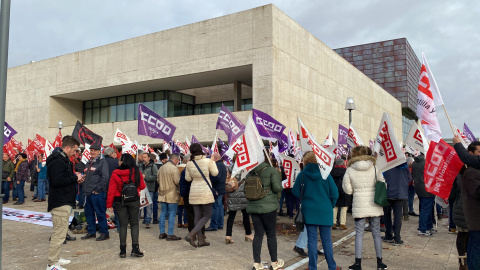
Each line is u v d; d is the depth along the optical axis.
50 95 32.16
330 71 30.16
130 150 10.98
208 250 6.84
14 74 35.03
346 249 7.08
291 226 9.59
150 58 26.73
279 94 22.31
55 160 5.18
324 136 28.31
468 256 4.52
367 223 9.86
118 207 6.25
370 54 67.88
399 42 65.75
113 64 28.50
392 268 5.70
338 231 8.95
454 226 8.64
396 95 64.75
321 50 28.64
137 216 6.36
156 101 30.30
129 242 7.51
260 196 5.24
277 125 11.14
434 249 6.98
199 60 24.56
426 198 8.24
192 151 6.98
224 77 26.00
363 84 38.53
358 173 5.54
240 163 5.44
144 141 27.70
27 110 33.75
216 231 8.91
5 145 14.95
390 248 7.07
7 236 8.05
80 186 12.44
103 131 29.92
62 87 31.39
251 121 5.53
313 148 5.04
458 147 4.52
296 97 24.36
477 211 4.36
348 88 34.09
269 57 21.92
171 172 7.66
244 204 7.41
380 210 5.49
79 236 8.12
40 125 32.81
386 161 5.44
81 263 5.90
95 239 7.80
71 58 30.95
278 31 22.66
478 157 4.35
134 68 27.41
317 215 5.14
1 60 3.97
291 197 11.02
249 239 7.60
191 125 25.48
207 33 24.38
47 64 32.53
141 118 9.96
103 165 7.64
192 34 24.98
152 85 28.33
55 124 32.62
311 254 5.21
